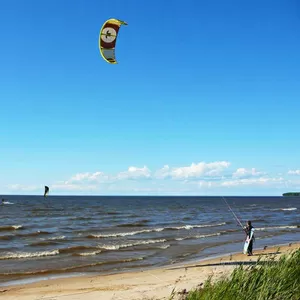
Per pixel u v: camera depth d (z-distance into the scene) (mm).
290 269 7477
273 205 121125
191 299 7098
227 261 18500
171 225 42938
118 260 19953
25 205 92438
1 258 20078
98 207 89062
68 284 14133
